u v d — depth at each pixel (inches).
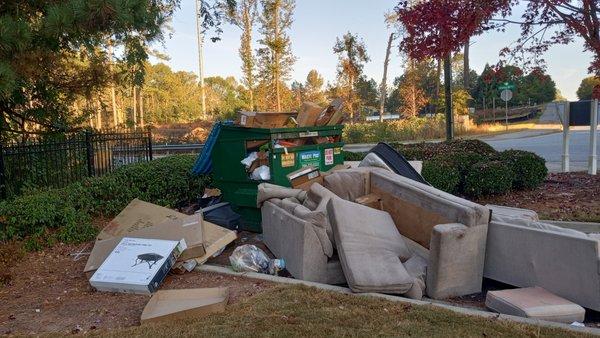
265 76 1413.6
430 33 261.3
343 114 311.9
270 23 1363.2
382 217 214.8
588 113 434.6
